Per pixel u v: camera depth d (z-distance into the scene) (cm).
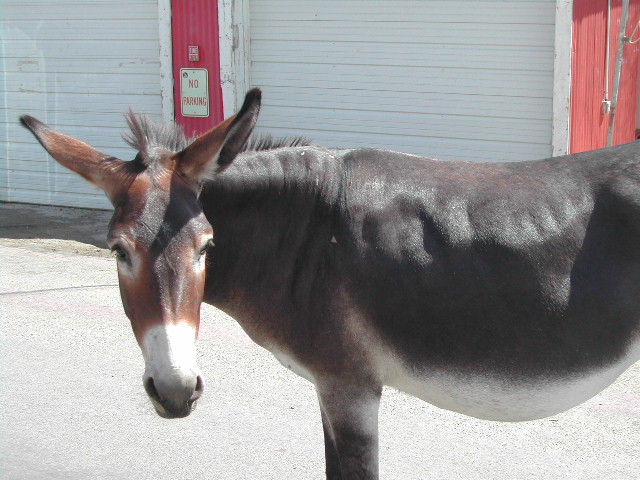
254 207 328
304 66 973
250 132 298
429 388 331
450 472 438
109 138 1108
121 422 501
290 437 480
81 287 766
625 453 454
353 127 964
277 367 580
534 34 855
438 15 894
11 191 1174
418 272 318
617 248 315
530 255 317
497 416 334
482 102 896
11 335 643
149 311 270
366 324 323
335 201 326
